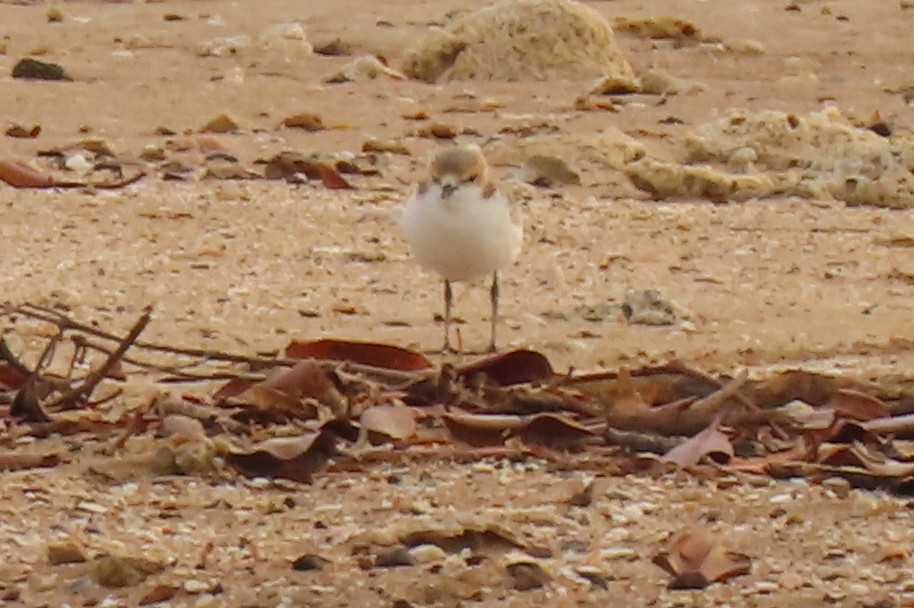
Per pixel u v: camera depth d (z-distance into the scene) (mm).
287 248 13492
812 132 16984
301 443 8805
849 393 9602
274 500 8484
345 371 9719
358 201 15141
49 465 8844
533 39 21234
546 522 8234
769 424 9266
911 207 15727
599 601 7449
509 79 21016
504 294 12523
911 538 8078
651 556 7883
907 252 13992
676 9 26203
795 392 9758
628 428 9188
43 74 20547
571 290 12672
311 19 24812
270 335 11336
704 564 7676
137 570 7621
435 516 8281
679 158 17109
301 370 9359
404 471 8852
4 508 8305
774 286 12914
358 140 17891
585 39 21328
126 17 24750
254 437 9164
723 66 22500
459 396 9508
